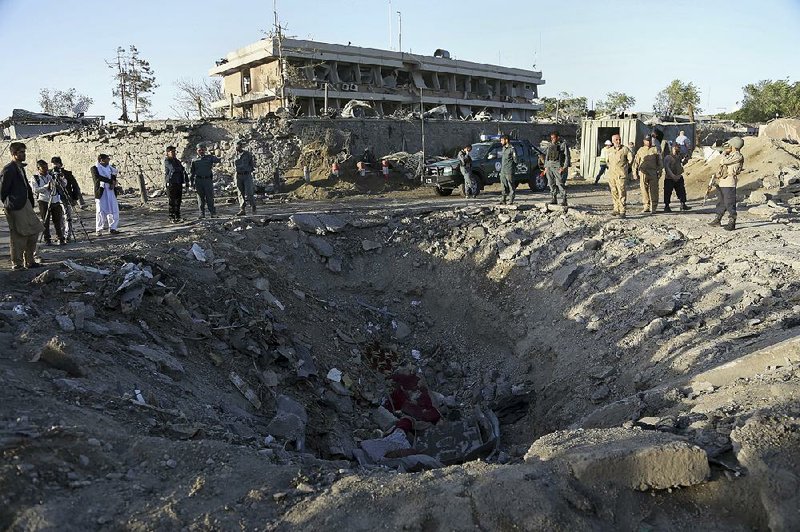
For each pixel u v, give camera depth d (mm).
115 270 9367
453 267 13695
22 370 5789
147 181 28562
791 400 5137
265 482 4559
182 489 4391
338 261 13867
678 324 9000
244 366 8578
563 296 11484
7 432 4516
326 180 24312
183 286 9539
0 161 39469
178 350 7984
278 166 25828
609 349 9375
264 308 10594
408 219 14914
